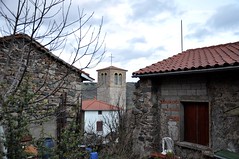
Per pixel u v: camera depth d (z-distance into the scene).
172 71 6.33
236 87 5.36
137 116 7.79
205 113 6.16
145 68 7.61
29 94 3.25
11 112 3.12
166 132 7.09
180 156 6.57
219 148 5.62
